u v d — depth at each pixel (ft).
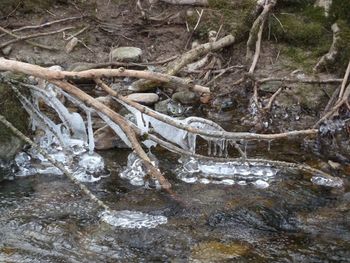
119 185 16.74
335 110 19.04
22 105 17.46
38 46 21.81
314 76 20.52
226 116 19.63
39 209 15.81
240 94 20.36
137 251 14.76
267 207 16.14
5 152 16.74
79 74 15.99
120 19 23.02
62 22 22.68
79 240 15.01
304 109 19.76
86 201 16.11
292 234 15.34
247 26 22.04
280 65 21.07
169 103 19.83
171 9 23.24
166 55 21.86
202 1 23.04
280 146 18.47
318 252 14.84
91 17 22.81
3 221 15.42
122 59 21.29
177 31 22.58
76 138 17.74
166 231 15.30
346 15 21.49
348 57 20.48
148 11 23.17
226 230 15.40
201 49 20.77
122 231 15.25
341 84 19.77
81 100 16.38
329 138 18.72
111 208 15.92
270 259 14.62
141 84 20.17
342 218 15.83
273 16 21.99
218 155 17.84
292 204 16.28
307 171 17.40
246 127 19.15
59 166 15.67
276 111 19.66
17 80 17.44
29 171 17.03
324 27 21.84
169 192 16.52
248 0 22.81
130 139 16.42
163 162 17.58
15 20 22.80
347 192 16.71
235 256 14.67
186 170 17.30
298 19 22.11
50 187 16.56
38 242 14.92
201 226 15.49
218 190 16.69
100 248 14.83
